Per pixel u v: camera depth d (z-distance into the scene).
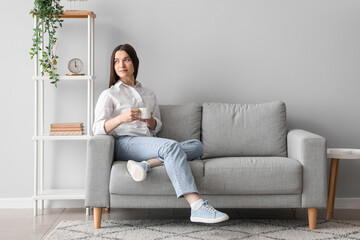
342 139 3.79
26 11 3.67
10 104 3.70
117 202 2.95
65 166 3.74
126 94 3.29
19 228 3.09
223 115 3.46
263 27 3.78
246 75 3.78
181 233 2.88
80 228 3.01
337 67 3.79
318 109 3.79
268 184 2.92
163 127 3.48
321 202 2.95
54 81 3.42
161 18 3.76
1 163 3.71
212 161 3.05
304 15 3.77
